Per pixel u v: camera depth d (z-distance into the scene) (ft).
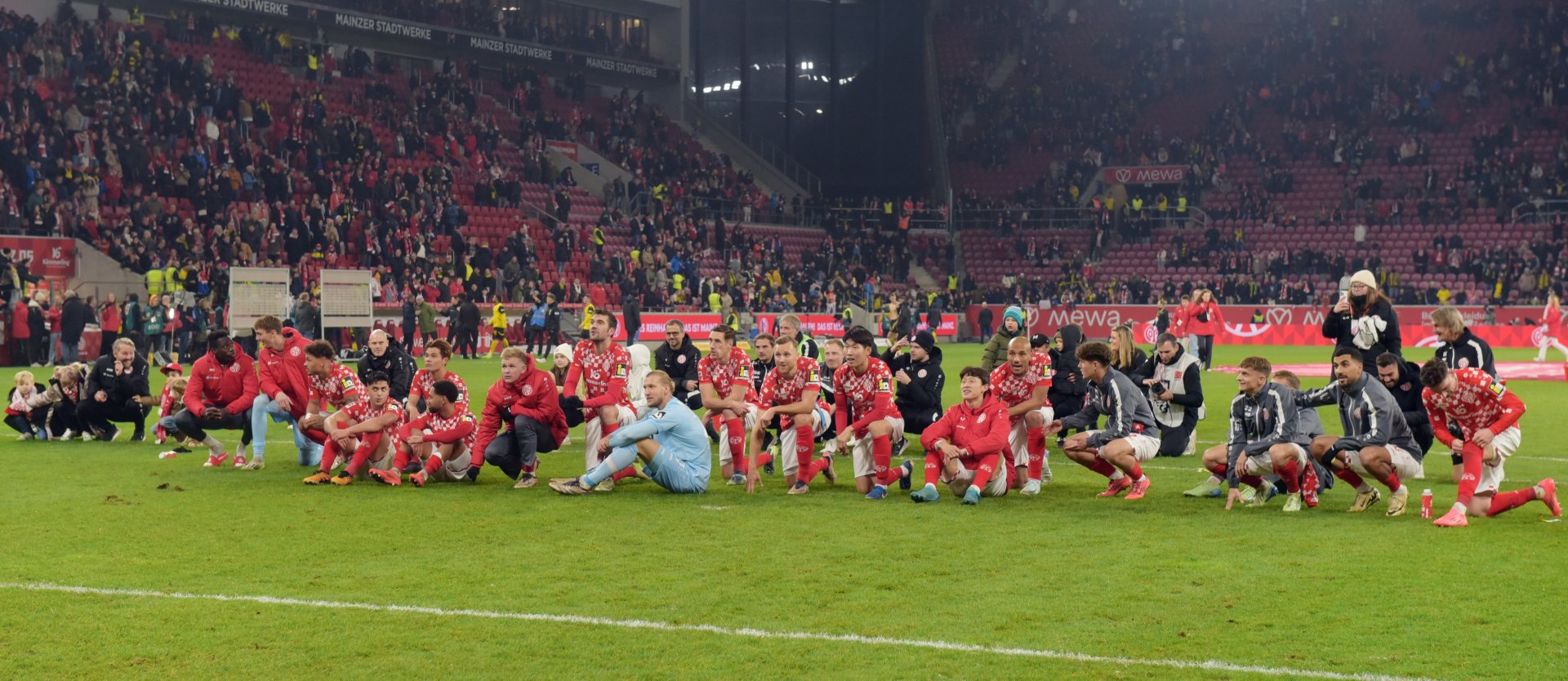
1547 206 158.20
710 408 39.14
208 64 126.31
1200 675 18.81
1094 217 172.24
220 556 27.30
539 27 169.68
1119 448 35.22
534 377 37.88
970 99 191.72
